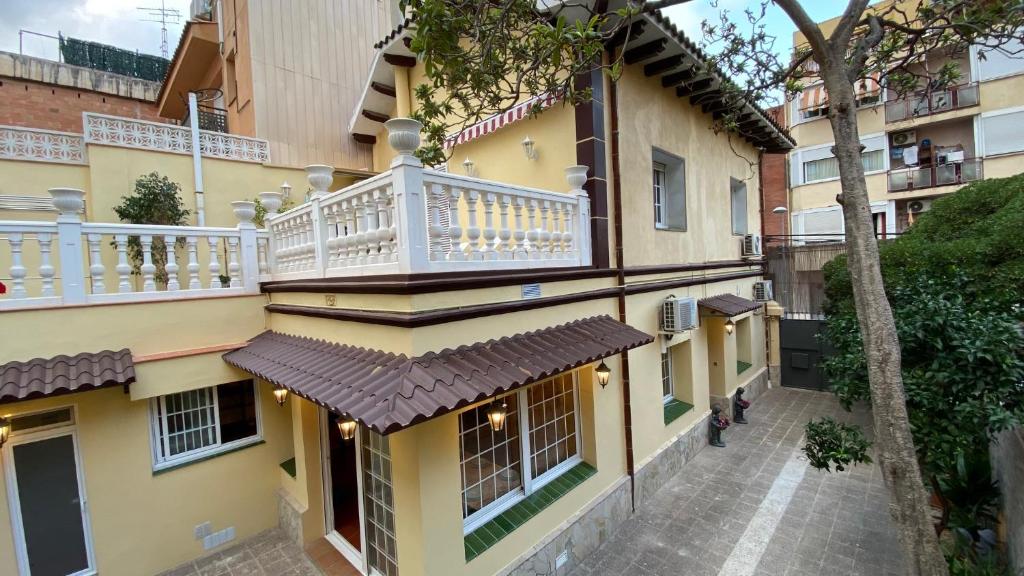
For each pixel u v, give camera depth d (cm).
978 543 552
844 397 550
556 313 625
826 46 417
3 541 528
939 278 615
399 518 473
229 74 1339
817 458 550
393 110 1234
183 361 630
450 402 380
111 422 589
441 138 659
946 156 1961
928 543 357
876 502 751
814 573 591
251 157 1123
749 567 607
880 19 500
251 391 730
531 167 805
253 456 713
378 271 489
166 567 626
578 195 684
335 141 1312
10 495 533
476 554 499
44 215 863
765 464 909
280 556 653
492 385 421
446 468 472
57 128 1666
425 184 474
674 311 838
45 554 552
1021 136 1773
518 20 555
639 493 768
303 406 668
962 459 583
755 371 1375
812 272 1453
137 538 605
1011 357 412
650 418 826
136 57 2259
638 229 810
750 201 1377
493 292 527
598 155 714
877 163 2095
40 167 863
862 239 393
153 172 922
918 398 459
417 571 452
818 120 2283
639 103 819
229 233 704
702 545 659
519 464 608
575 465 688
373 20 1421
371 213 508
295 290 638
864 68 691
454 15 512
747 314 1325
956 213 822
